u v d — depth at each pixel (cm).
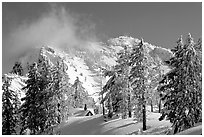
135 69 4684
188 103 3650
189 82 3653
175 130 3734
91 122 5262
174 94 3797
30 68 4728
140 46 4712
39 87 4606
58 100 4572
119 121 5003
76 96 8688
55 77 4669
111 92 5372
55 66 4753
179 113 3700
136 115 4747
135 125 4672
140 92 4612
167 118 3959
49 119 4472
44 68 4703
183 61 3703
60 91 4619
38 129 4512
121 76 5316
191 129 3039
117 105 5269
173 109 3769
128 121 4941
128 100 5241
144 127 4466
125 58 5362
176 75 3803
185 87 3666
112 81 5453
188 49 3706
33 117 4503
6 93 4603
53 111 4497
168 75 3872
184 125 3666
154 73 4781
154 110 7738
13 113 4603
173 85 3816
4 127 4500
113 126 4809
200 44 3756
